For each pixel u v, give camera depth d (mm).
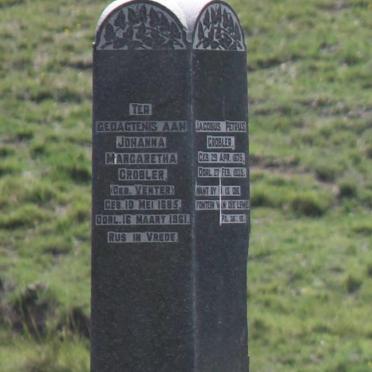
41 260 23875
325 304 22391
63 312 21141
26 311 21359
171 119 16312
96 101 16359
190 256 16266
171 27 16297
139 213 16281
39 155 28781
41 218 25562
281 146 29344
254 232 25375
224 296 16641
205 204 16484
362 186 27391
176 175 16281
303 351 20516
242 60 16906
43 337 20875
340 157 28609
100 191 16328
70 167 27891
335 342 20781
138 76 16297
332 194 27062
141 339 16328
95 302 16391
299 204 26500
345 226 25734
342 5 37750
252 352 20531
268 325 21297
